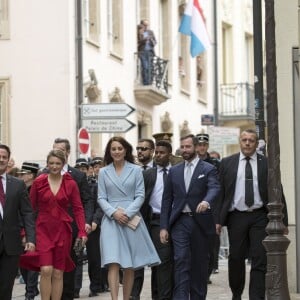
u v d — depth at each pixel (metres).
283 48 21.84
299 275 21.42
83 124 33.12
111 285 19.23
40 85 40.16
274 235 17.19
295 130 21.75
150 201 21.08
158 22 51.19
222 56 62.12
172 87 52.44
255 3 24.05
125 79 45.50
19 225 17.98
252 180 19.14
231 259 19.48
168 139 23.27
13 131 40.41
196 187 19.58
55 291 19.34
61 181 19.45
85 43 41.03
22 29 40.41
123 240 19.36
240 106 61.47
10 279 17.73
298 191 21.66
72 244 20.33
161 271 20.39
